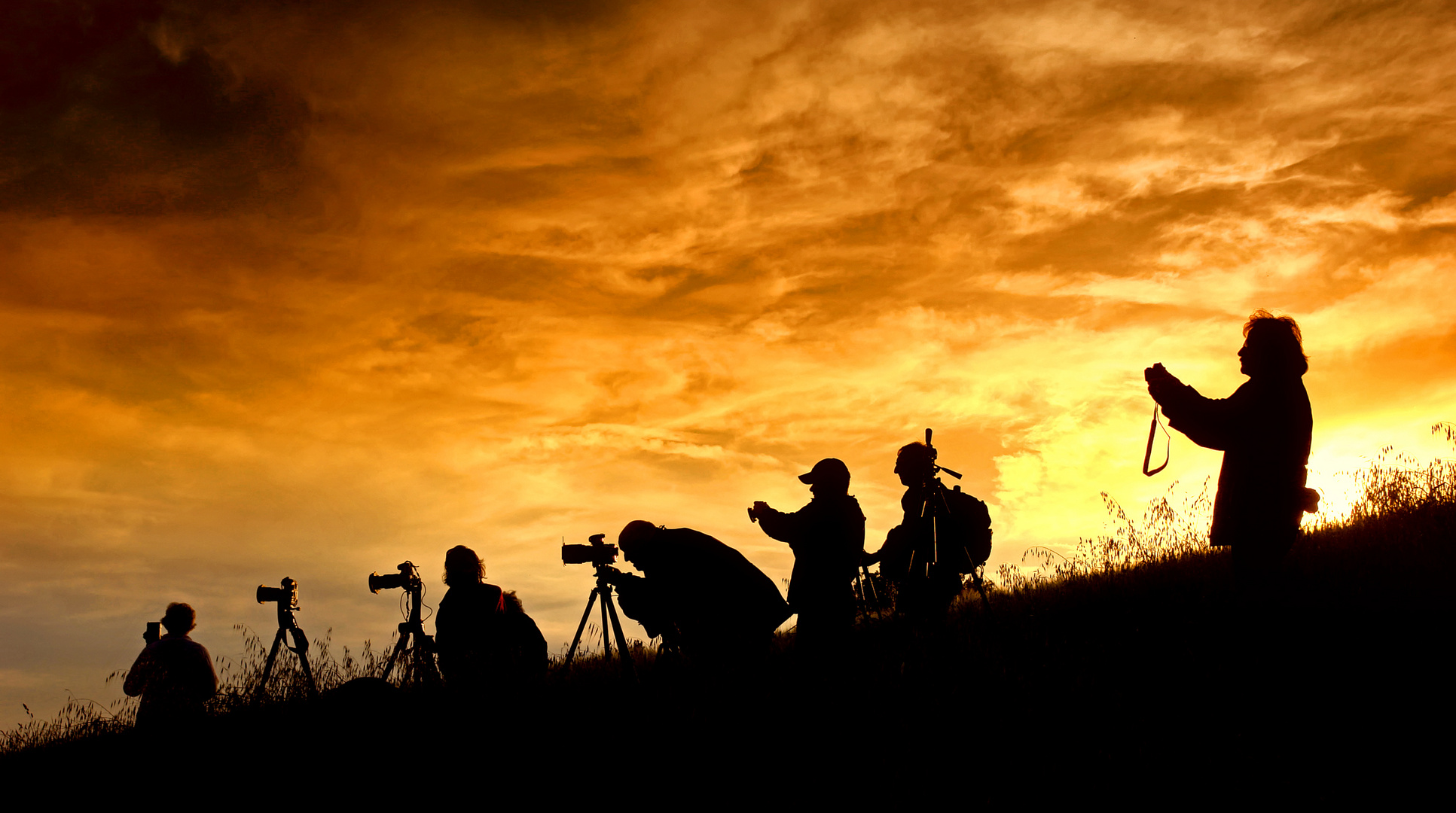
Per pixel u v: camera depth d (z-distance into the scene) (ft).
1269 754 15.03
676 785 15.97
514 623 26.35
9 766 23.43
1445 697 16.14
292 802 17.47
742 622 22.74
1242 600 21.74
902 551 26.91
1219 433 22.36
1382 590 21.16
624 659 23.06
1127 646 20.58
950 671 19.88
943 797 14.52
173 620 28.91
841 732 17.21
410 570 27.81
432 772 17.70
